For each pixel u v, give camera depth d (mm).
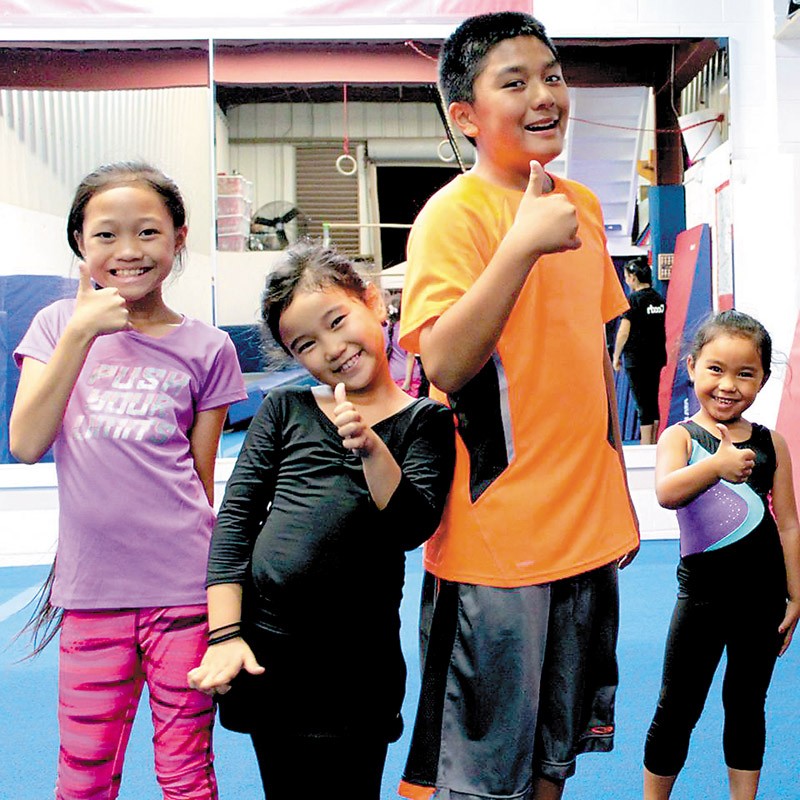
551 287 1176
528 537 1148
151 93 4379
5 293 4414
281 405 1268
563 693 1189
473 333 1053
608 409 1294
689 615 1613
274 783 1187
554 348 1170
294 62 4367
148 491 1325
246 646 1170
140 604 1311
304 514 1183
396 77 4402
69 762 1320
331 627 1163
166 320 1446
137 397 1355
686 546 1640
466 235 1149
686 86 4383
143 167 1416
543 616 1158
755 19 4340
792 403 3848
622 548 1213
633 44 4363
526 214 1038
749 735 1595
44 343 1387
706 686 1604
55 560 1395
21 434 1260
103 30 4219
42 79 4348
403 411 1227
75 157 4422
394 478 1129
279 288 1225
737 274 4391
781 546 1655
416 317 1133
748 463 1520
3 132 4406
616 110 4410
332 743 1159
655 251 4449
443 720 1186
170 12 4203
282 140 4453
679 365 4367
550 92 1153
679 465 1640
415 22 4312
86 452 1329
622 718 2150
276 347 1319
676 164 4426
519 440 1156
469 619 1168
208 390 1423
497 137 1164
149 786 1832
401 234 4512
